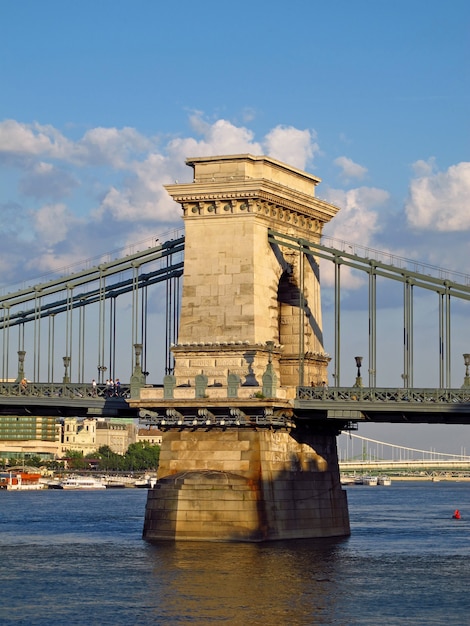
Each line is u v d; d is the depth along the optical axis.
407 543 148.00
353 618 96.81
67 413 145.12
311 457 141.75
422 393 131.12
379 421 137.62
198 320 136.38
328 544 138.50
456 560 128.38
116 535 160.12
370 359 133.00
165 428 135.25
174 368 136.75
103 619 96.00
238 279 135.50
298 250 137.00
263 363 135.38
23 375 144.75
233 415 131.38
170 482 132.75
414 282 132.62
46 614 97.94
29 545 143.75
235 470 132.25
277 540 133.75
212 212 137.12
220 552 125.50
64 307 144.88
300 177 144.75
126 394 140.50
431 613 98.94
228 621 95.19
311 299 145.12
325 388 133.50
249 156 136.50
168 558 122.12
